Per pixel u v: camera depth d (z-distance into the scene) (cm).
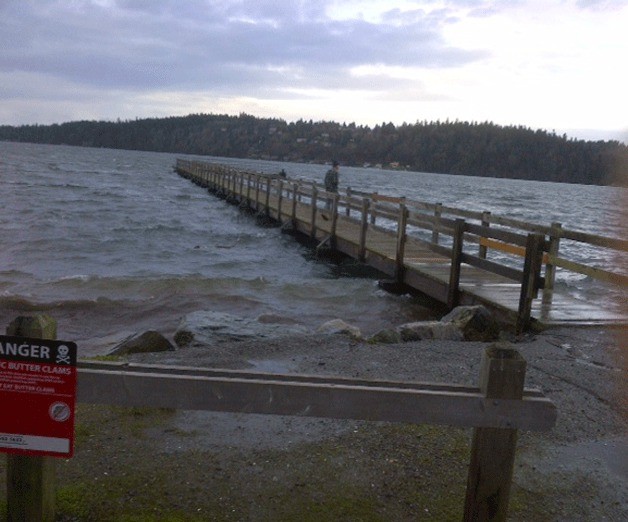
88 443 436
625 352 747
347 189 2034
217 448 440
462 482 411
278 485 396
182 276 1429
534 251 856
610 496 412
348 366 654
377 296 1257
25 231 2111
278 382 307
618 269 1811
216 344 779
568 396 584
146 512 357
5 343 284
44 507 315
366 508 376
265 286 1318
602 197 10456
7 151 13088
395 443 459
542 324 853
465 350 741
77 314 1091
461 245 1054
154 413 489
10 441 291
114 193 4106
